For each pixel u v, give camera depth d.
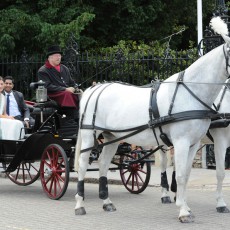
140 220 9.16
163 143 9.16
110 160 10.14
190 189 12.44
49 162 12.34
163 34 25.14
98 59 16.95
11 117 12.45
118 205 10.58
